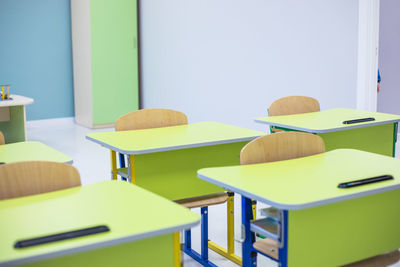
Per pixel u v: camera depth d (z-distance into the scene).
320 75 4.50
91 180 4.23
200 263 2.67
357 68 4.18
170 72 6.44
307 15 4.54
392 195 1.75
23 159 2.05
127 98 6.93
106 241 1.16
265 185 1.59
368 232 1.72
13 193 1.57
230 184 1.60
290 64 4.75
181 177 2.40
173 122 2.81
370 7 4.06
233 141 2.39
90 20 6.47
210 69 5.73
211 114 5.81
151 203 1.43
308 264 1.58
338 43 4.32
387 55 5.93
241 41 5.25
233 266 2.61
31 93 6.86
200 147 2.43
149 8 6.70
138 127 2.71
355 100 4.24
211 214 3.45
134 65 6.91
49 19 6.84
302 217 1.54
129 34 6.80
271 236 1.58
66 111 7.17
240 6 5.20
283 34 4.78
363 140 2.88
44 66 6.90
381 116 3.01
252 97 5.20
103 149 5.50
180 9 6.10
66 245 1.13
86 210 1.38
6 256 1.07
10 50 6.62
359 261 1.77
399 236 1.81
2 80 6.62
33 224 1.27
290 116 3.08
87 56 6.63
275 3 4.81
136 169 2.27
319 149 2.10
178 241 1.33
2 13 6.50
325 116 3.05
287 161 1.94
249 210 1.68
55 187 1.63
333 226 1.62
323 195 1.48
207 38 5.71
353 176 1.71
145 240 1.27
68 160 2.04
